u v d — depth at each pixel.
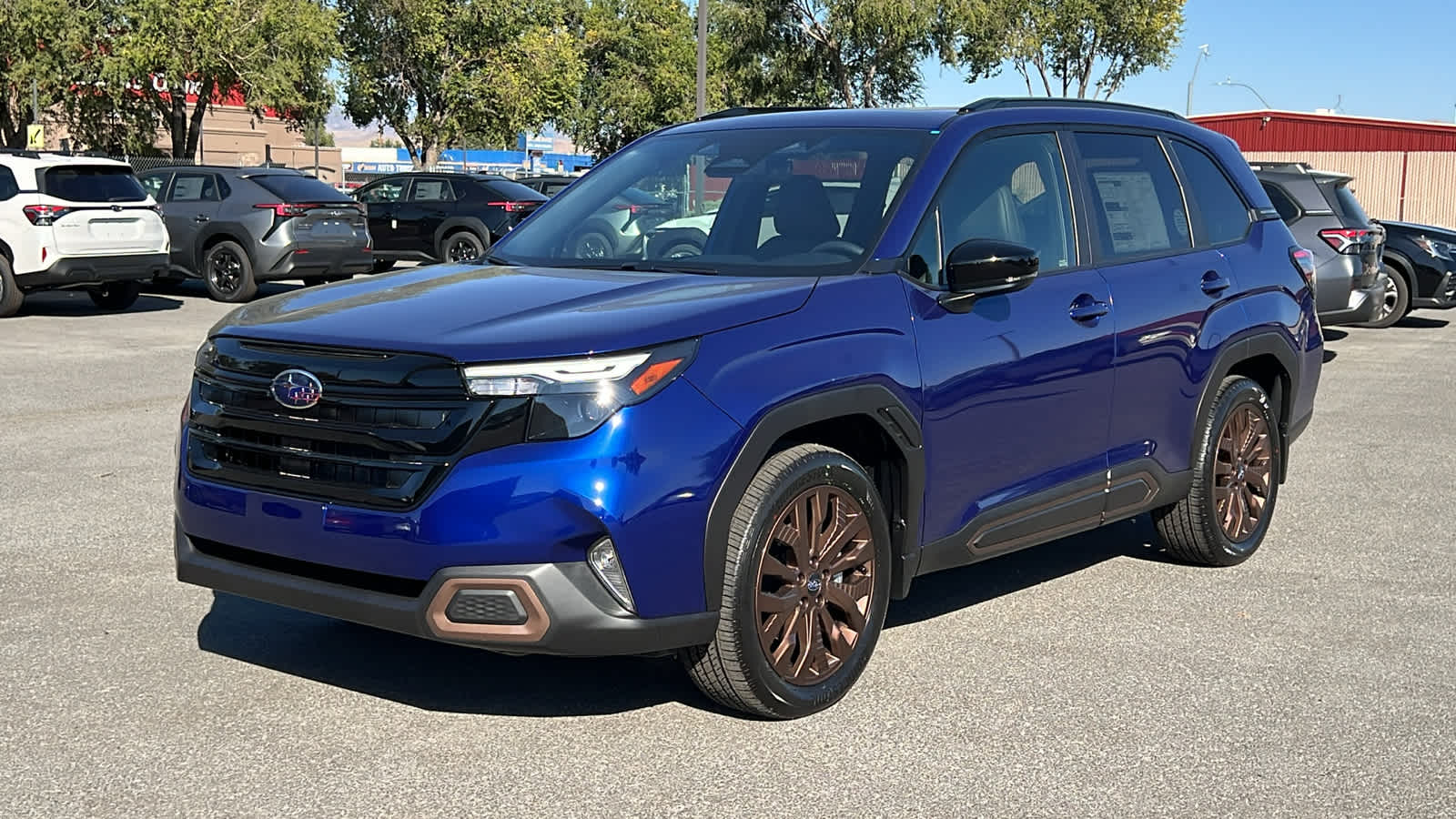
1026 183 4.91
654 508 3.55
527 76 50.88
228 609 5.02
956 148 4.69
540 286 4.16
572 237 4.83
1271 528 6.54
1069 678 4.41
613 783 3.57
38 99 37.78
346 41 49.53
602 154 65.62
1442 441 8.88
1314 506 7.02
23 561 5.62
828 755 3.77
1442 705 4.21
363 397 3.62
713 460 3.64
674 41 63.47
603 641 3.55
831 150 4.78
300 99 40.16
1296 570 5.79
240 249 17.50
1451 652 4.72
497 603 3.50
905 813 3.43
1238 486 5.77
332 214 18.09
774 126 5.08
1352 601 5.33
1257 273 5.83
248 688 4.22
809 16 48.84
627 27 62.72
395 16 49.19
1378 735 3.97
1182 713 4.12
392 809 3.40
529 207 21.88
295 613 4.98
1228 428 5.67
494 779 3.59
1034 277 4.75
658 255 4.62
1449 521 6.68
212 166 18.00
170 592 5.22
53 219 14.90
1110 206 5.22
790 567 3.92
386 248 22.50
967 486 4.46
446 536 3.49
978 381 4.41
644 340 3.61
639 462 3.53
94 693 4.16
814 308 4.01
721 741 3.86
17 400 9.64
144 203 15.71
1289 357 5.96
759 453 3.74
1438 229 16.20
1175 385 5.32
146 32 37.00
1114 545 6.19
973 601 5.28
